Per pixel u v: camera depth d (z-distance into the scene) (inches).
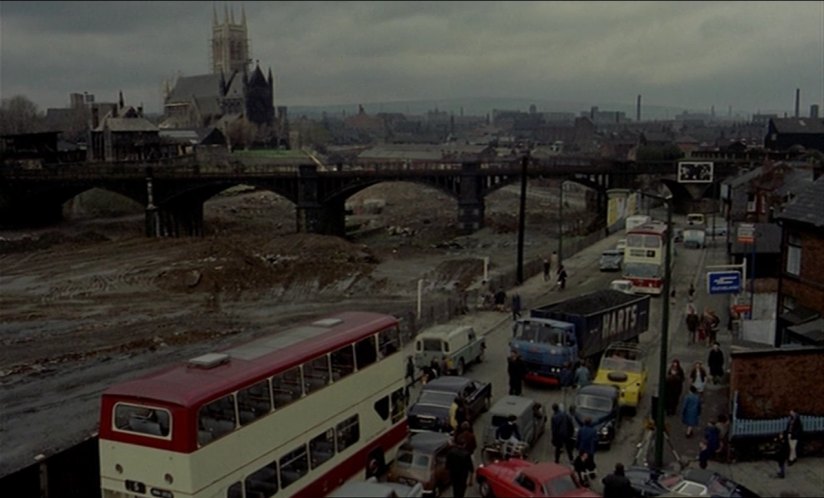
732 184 3371.1
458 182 4589.1
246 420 764.6
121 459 727.1
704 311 1830.7
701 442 1009.5
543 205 6161.4
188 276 2832.2
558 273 2442.2
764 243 2063.2
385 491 671.8
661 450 951.6
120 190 4271.7
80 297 2650.1
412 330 1743.4
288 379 823.1
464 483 840.9
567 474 816.9
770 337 1569.9
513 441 973.8
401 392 1035.9
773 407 1024.2
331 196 4414.4
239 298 2662.4
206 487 712.4
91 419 1486.2
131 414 724.7
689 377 1330.0
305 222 4350.4
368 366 959.6
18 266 3184.1
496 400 1269.7
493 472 843.4
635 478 848.3
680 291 2273.6
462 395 1109.1
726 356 1530.5
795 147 5147.6
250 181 4338.1
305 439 844.0
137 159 6082.7
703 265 2711.6
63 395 1636.3
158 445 707.4
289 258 3157.0
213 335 2142.0
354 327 965.8
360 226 5108.3
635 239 2207.2
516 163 4810.5
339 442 901.2
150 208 4210.1
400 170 4503.0
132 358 1914.4
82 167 4648.1
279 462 805.2
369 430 959.0
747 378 1015.6
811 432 987.9
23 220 4456.2
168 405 702.5
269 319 2362.2
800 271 1424.7
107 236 4163.4
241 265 2979.8
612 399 1090.1
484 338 1626.5
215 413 728.3
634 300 1533.0
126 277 2918.3
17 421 1477.6
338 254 3339.1
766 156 4325.8
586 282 2470.5
